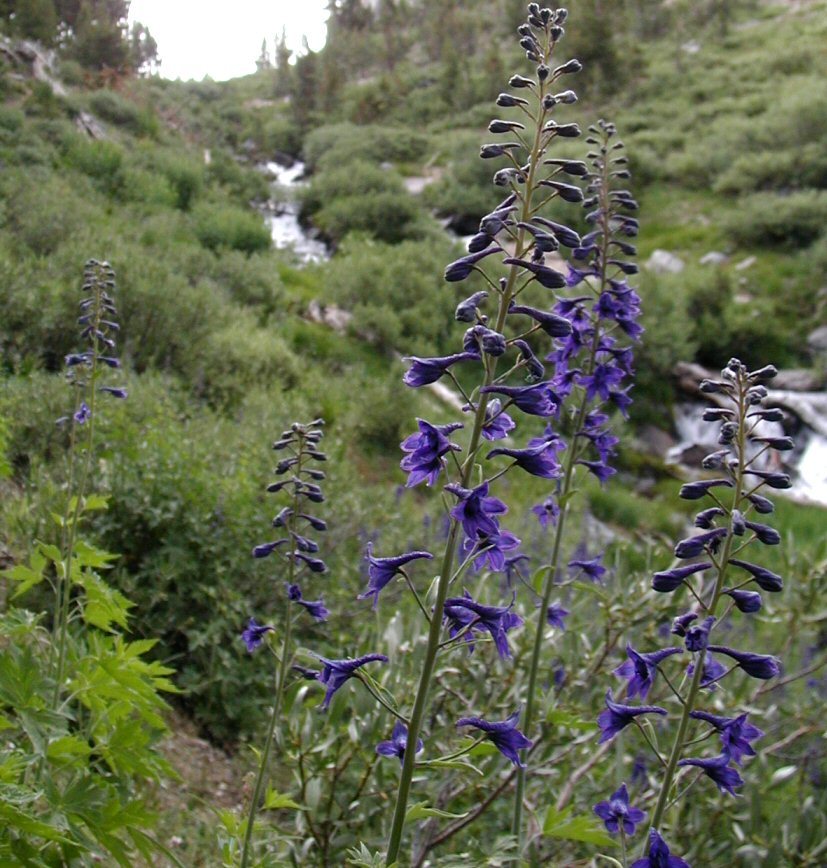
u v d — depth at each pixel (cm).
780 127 3005
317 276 1948
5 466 474
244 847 289
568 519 1008
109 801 264
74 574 345
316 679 296
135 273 1037
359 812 410
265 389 1080
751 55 4425
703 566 236
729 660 564
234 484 616
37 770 291
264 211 2947
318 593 616
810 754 475
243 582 584
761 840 412
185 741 489
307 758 409
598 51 4128
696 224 2702
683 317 1933
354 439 1165
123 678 300
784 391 1898
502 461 1229
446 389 1445
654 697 480
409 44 6612
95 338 377
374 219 2598
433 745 414
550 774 411
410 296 1755
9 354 820
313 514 664
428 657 236
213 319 1129
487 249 244
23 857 251
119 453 622
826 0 5225
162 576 546
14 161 1617
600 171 388
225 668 533
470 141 3500
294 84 5094
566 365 378
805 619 549
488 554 239
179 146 2792
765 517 1283
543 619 364
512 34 5694
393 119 4634
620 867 237
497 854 274
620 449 1552
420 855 371
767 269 2342
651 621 489
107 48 3347
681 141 3359
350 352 1501
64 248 1074
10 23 2928
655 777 445
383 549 732
